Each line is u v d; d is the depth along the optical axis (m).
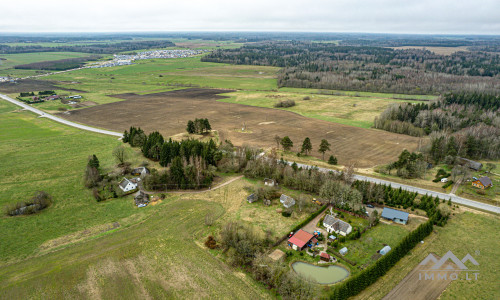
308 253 69.25
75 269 63.56
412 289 58.09
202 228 77.88
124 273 62.47
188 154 112.38
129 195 95.12
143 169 108.56
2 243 71.94
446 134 137.25
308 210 86.06
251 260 65.62
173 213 84.88
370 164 117.50
